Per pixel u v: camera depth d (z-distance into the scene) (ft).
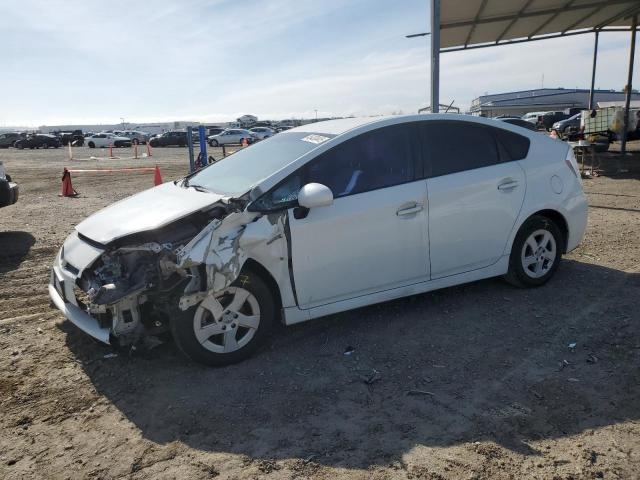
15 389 11.41
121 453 9.24
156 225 11.72
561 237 16.44
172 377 11.79
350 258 13.01
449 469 8.56
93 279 11.85
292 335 13.78
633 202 30.42
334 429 9.77
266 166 13.78
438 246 14.19
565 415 9.94
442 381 11.34
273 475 8.56
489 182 14.76
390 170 13.66
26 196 41.65
